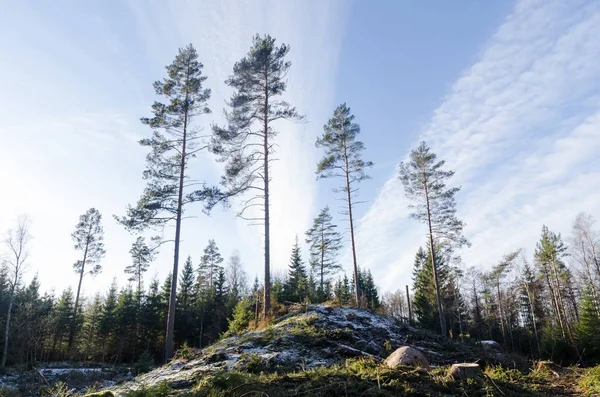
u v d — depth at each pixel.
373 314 18.30
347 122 27.69
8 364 28.66
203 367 10.38
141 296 42.12
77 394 10.86
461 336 21.11
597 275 32.44
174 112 21.20
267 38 21.83
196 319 42.38
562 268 37.38
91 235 39.22
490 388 7.20
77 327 39.31
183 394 6.92
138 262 43.50
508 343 42.62
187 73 22.05
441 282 43.22
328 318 15.89
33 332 29.25
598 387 8.24
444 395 6.88
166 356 17.69
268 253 19.17
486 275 45.22
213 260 47.88
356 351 11.77
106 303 42.09
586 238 33.50
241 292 51.44
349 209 26.84
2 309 33.56
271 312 18.12
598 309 31.05
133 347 38.12
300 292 35.94
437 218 28.36
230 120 20.73
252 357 10.11
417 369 8.16
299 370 9.62
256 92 21.56
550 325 35.59
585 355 24.75
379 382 7.20
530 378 9.96
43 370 22.42
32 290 38.28
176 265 19.39
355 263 25.56
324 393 6.68
